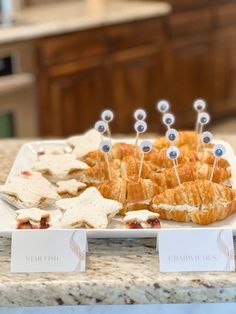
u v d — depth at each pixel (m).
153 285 0.97
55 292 0.97
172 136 1.22
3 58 2.90
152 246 1.08
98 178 1.25
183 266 1.00
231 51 4.07
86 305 1.07
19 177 1.23
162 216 1.12
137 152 1.31
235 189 1.20
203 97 4.04
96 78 3.33
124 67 3.45
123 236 1.07
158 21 3.53
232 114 4.32
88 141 1.43
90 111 3.38
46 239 1.01
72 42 3.14
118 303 0.98
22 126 3.11
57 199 1.17
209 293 0.97
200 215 1.09
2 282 0.97
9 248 1.08
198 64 3.90
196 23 3.77
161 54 3.63
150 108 3.71
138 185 1.15
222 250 1.01
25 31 2.93
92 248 1.07
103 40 3.28
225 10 3.91
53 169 1.28
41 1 3.62
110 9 3.46
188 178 1.20
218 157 1.21
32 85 3.06
